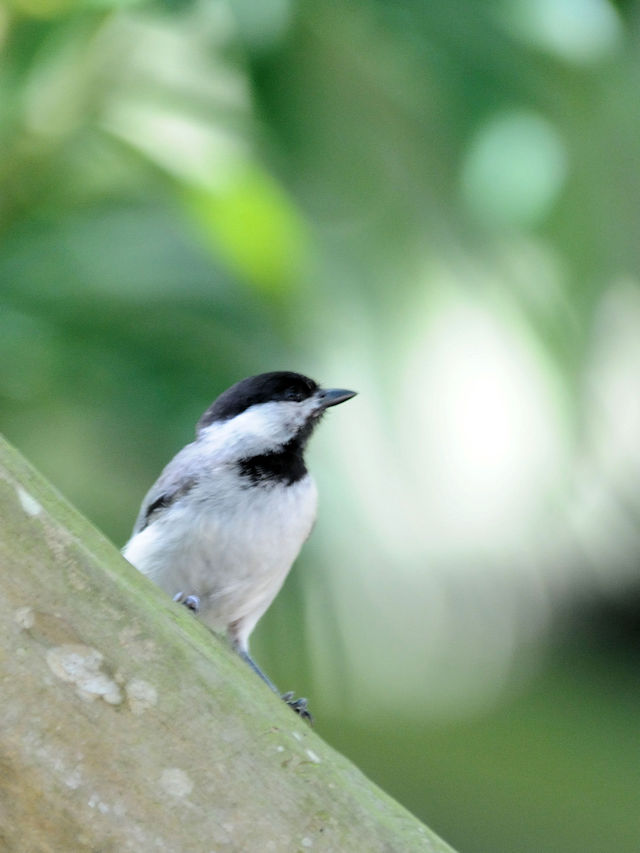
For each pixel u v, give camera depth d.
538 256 8.80
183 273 8.03
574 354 9.09
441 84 7.38
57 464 7.97
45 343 7.72
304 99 7.51
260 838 3.12
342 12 7.20
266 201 7.23
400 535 9.30
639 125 8.72
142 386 7.88
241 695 3.23
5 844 3.00
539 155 7.30
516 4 7.15
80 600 3.07
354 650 9.11
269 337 8.16
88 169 7.97
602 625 17.33
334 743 14.27
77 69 7.54
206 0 7.09
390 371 8.77
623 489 11.05
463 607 14.30
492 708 16.39
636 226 9.54
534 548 11.91
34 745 2.98
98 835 3.02
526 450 9.30
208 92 7.83
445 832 13.20
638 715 17.06
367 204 8.48
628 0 7.77
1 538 3.02
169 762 3.07
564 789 14.49
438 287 8.79
